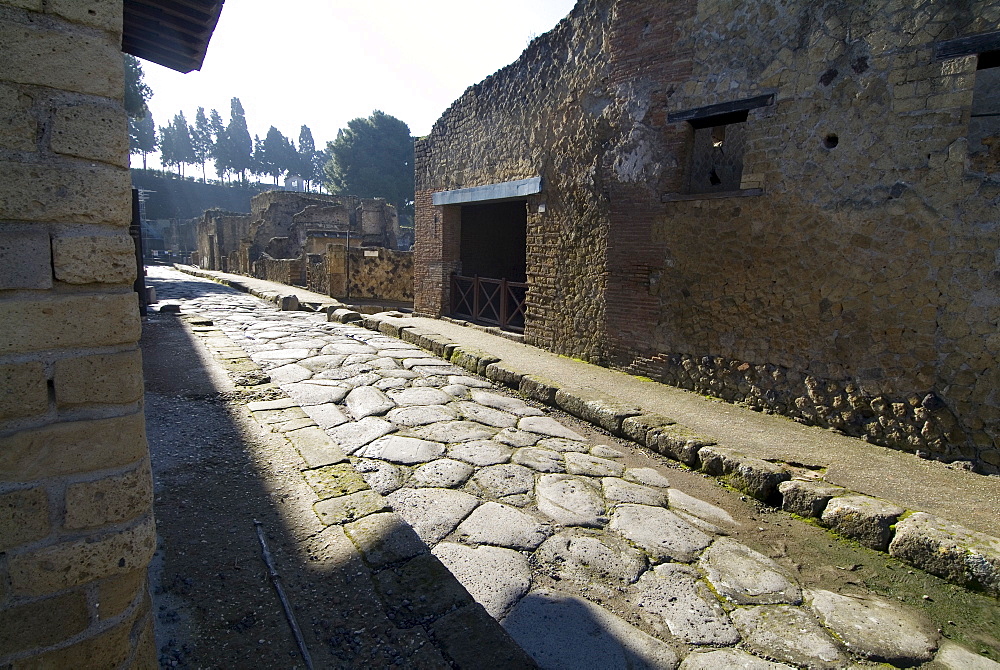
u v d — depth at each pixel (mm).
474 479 3539
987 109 4609
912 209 4121
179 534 2303
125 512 1155
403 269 16625
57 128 1021
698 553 2824
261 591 1966
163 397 4316
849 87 4402
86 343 1079
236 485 2816
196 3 3609
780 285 4930
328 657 1697
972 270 3863
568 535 2904
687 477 3857
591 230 6820
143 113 26547
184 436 3498
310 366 6219
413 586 2100
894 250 4223
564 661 1982
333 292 15391
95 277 1073
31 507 1049
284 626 1802
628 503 3352
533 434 4523
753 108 5043
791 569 2740
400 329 8469
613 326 6574
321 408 4809
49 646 1104
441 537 2805
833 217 4551
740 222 5191
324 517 2523
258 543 2271
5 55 969
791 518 3309
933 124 3990
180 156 66562
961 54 3838
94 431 1104
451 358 7027
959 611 2449
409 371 6301
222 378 5004
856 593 2559
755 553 2867
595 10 6621
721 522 3207
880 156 4266
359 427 4383
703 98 5469
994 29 3701
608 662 1991
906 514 2990
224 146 62312
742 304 5230
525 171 7914
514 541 2801
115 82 1082
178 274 26031
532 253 7840
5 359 1000
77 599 1125
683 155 5715
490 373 6250
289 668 1631
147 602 1338
